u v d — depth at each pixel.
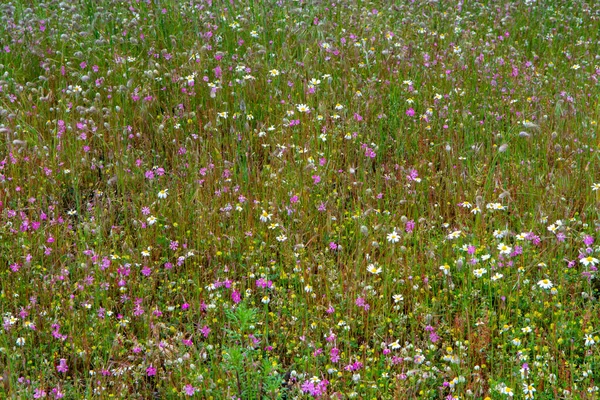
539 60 8.93
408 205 5.90
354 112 6.99
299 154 6.28
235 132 6.61
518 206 5.94
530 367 4.38
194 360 4.44
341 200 5.95
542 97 7.47
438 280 5.15
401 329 4.68
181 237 5.56
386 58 7.88
